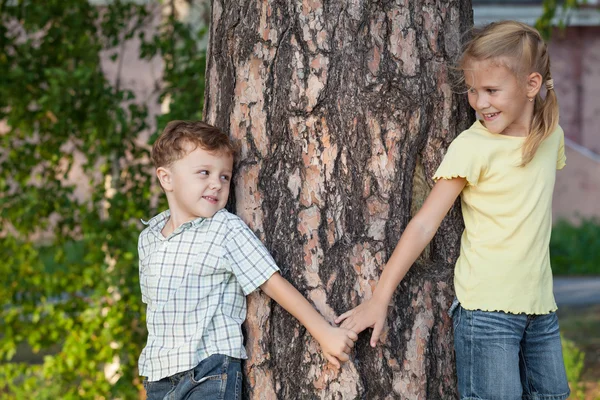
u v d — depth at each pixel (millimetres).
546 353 2510
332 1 2377
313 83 2385
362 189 2406
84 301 5270
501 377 2377
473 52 2340
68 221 5234
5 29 5199
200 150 2420
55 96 4816
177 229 2504
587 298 9648
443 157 2479
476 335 2400
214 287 2449
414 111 2420
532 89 2373
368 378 2414
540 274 2430
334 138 2393
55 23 5172
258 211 2467
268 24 2418
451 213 2537
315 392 2418
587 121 13711
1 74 5086
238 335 2438
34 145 5234
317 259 2410
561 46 13617
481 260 2404
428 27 2441
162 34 5344
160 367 2443
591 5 12656
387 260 2408
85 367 5180
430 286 2477
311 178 2410
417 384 2441
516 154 2393
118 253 5035
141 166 5133
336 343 2316
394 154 2408
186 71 5008
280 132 2428
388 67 2395
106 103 4992
